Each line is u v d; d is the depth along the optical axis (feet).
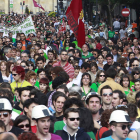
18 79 73.15
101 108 60.34
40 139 44.60
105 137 45.75
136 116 52.49
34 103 52.42
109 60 98.02
